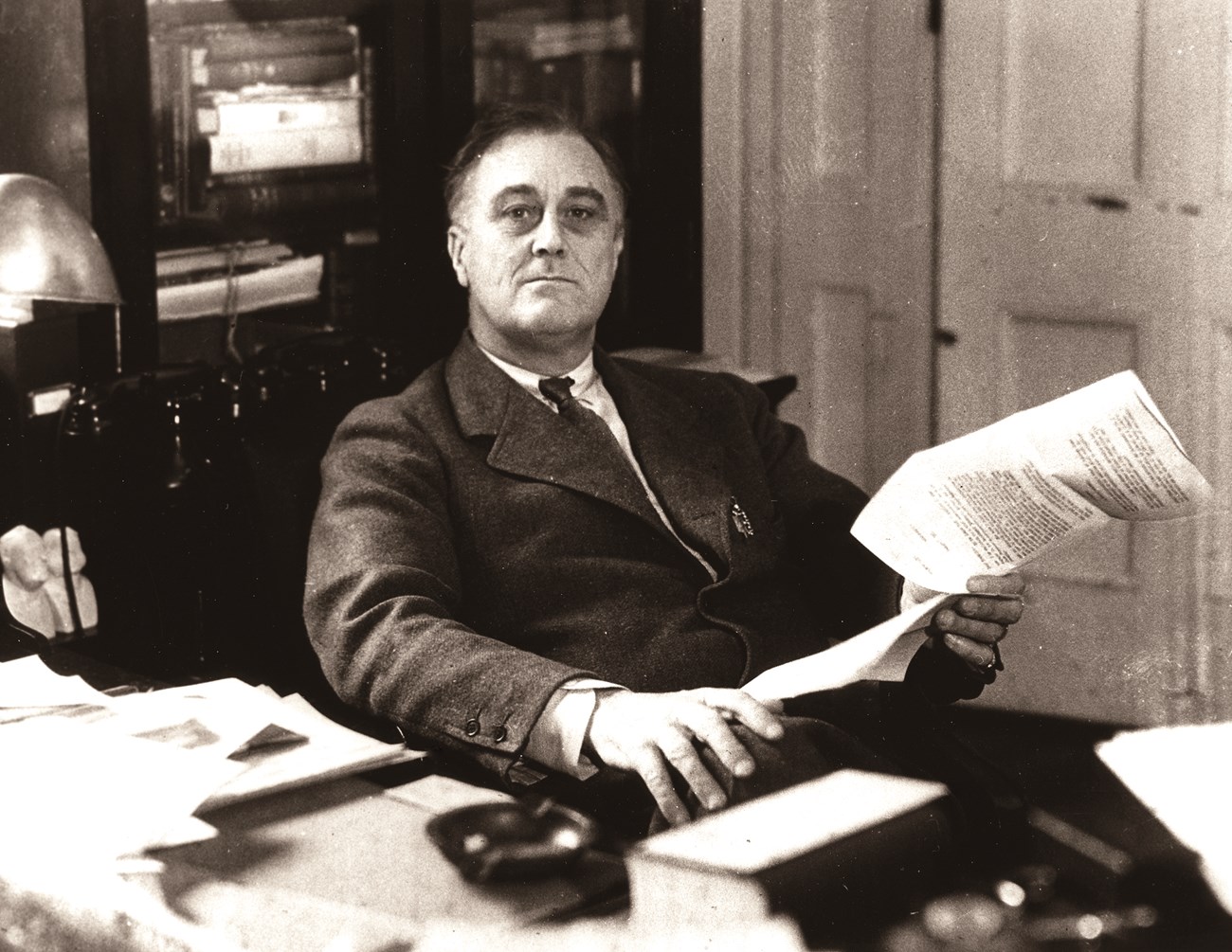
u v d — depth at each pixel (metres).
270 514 1.59
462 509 1.58
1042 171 2.72
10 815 1.00
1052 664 2.70
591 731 1.27
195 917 0.88
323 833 1.00
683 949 0.87
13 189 1.78
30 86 2.00
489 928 0.88
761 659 1.60
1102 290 2.70
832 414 2.96
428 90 2.33
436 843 0.99
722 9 2.77
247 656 1.63
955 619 1.36
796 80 2.84
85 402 1.77
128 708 1.20
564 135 1.66
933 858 1.03
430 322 2.41
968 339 2.84
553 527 1.59
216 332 2.18
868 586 1.70
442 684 1.34
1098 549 2.71
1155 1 2.55
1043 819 1.14
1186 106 2.56
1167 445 1.23
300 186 2.23
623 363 1.81
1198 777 1.25
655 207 2.80
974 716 2.61
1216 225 2.57
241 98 2.14
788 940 0.90
